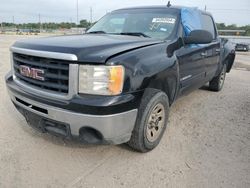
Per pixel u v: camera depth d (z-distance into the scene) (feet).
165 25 12.51
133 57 8.71
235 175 9.13
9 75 10.99
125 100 8.24
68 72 8.09
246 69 39.68
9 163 9.41
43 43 9.13
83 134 8.48
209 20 17.17
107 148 10.69
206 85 21.52
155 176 9.00
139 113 9.40
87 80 7.99
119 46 9.07
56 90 8.54
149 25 12.77
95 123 8.01
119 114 8.17
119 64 8.11
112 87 8.01
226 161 10.02
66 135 8.75
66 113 8.18
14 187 8.18
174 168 9.48
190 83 13.62
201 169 9.45
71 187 8.31
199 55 13.99
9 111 14.35
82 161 9.75
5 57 37.58
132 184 8.55
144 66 8.99
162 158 10.12
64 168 9.28
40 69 8.73
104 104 7.83
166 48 10.81
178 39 11.98
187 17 13.46
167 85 10.94
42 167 9.27
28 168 9.18
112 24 13.89
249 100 18.54
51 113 8.54
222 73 20.83
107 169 9.32
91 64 7.93
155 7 13.98
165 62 10.22
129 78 8.39
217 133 12.53
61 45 8.65
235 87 23.21
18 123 12.77
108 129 8.14
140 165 9.61
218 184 8.63
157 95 9.94
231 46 21.65
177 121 13.85
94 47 8.49
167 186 8.49
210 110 15.90
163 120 10.93
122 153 10.37
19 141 11.00
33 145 10.71
